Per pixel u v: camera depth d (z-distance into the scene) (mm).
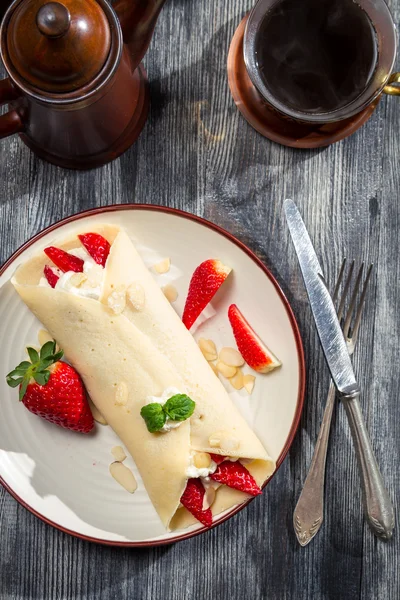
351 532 642
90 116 571
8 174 643
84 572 640
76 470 625
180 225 619
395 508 644
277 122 625
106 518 621
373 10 582
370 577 641
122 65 555
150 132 643
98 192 643
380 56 589
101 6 530
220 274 613
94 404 614
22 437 625
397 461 644
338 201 645
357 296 644
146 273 614
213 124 643
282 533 640
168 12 642
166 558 641
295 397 612
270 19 585
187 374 604
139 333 600
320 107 596
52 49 516
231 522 641
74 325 600
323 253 645
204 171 644
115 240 606
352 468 641
